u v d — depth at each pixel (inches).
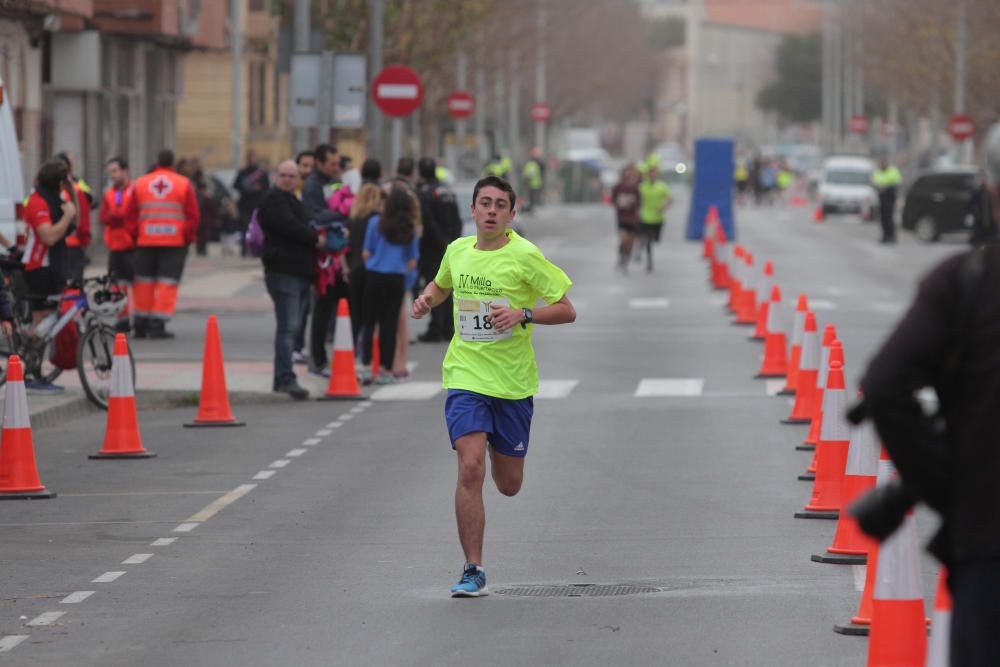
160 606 1014.4
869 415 530.3
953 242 5797.2
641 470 1520.7
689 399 2027.6
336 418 1897.1
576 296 3629.4
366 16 4731.8
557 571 1103.0
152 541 1224.8
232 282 3811.5
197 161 4596.5
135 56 4901.6
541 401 2018.9
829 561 1121.4
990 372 523.8
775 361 2242.9
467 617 972.6
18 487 1413.6
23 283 2027.6
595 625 949.8
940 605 649.0
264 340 2699.3
